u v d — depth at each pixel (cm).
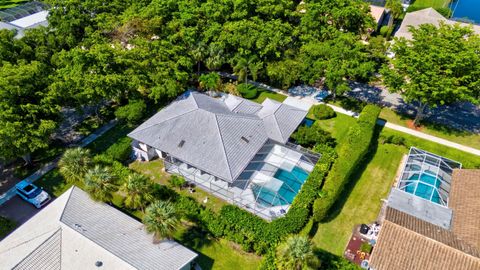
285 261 3375
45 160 5344
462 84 5353
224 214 4256
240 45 6400
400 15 8656
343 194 4838
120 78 5478
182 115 5184
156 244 3772
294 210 4284
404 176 4725
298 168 4891
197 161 4738
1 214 4575
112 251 3591
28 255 3541
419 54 5472
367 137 5212
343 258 3925
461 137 5759
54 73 5597
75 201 4181
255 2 6912
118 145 5225
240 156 4772
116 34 6450
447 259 3456
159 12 6700
